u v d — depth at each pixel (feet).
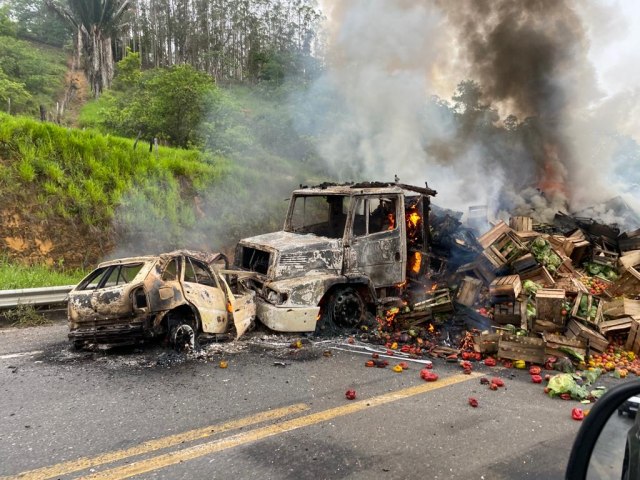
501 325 24.17
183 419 14.17
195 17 201.67
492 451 12.39
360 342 22.84
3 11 139.03
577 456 5.46
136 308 19.45
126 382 17.30
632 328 21.57
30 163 38.22
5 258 33.30
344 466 11.51
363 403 15.52
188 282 21.12
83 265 35.88
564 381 16.62
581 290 24.40
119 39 177.47
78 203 37.73
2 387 16.71
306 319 22.52
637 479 4.68
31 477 10.97
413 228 29.01
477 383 17.79
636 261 32.04
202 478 10.94
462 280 26.78
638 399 5.23
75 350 21.20
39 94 107.14
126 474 11.10
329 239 24.91
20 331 24.85
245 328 22.77
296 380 17.63
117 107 81.25
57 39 175.01
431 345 22.39
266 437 13.01
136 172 43.80
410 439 12.99
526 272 27.55
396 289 26.53
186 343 20.71
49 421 14.01
